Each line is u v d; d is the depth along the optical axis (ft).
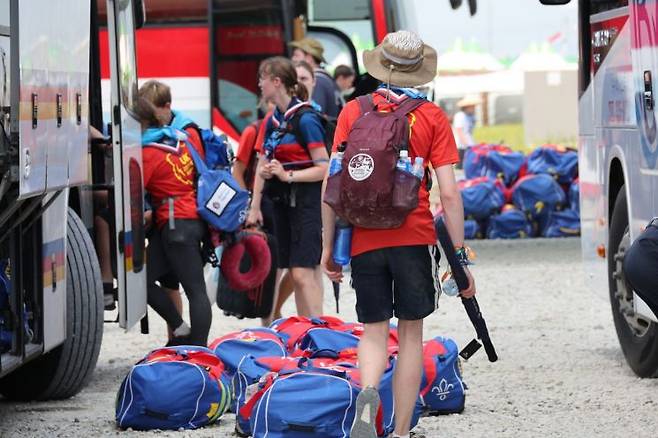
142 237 69.97
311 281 73.31
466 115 262.06
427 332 88.17
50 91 52.06
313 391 51.83
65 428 57.82
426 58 50.62
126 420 57.00
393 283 49.88
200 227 72.18
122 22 69.10
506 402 62.90
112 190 69.72
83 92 58.29
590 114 78.23
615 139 72.23
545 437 55.36
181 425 56.80
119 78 66.33
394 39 50.34
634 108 67.77
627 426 57.52
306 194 72.90
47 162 51.47
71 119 55.72
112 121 65.92
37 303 58.44
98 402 64.85
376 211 48.14
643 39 65.62
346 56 151.64
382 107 49.96
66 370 64.23
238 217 72.02
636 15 66.85
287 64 73.05
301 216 72.95
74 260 64.54
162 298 72.33
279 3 136.77
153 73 135.74
